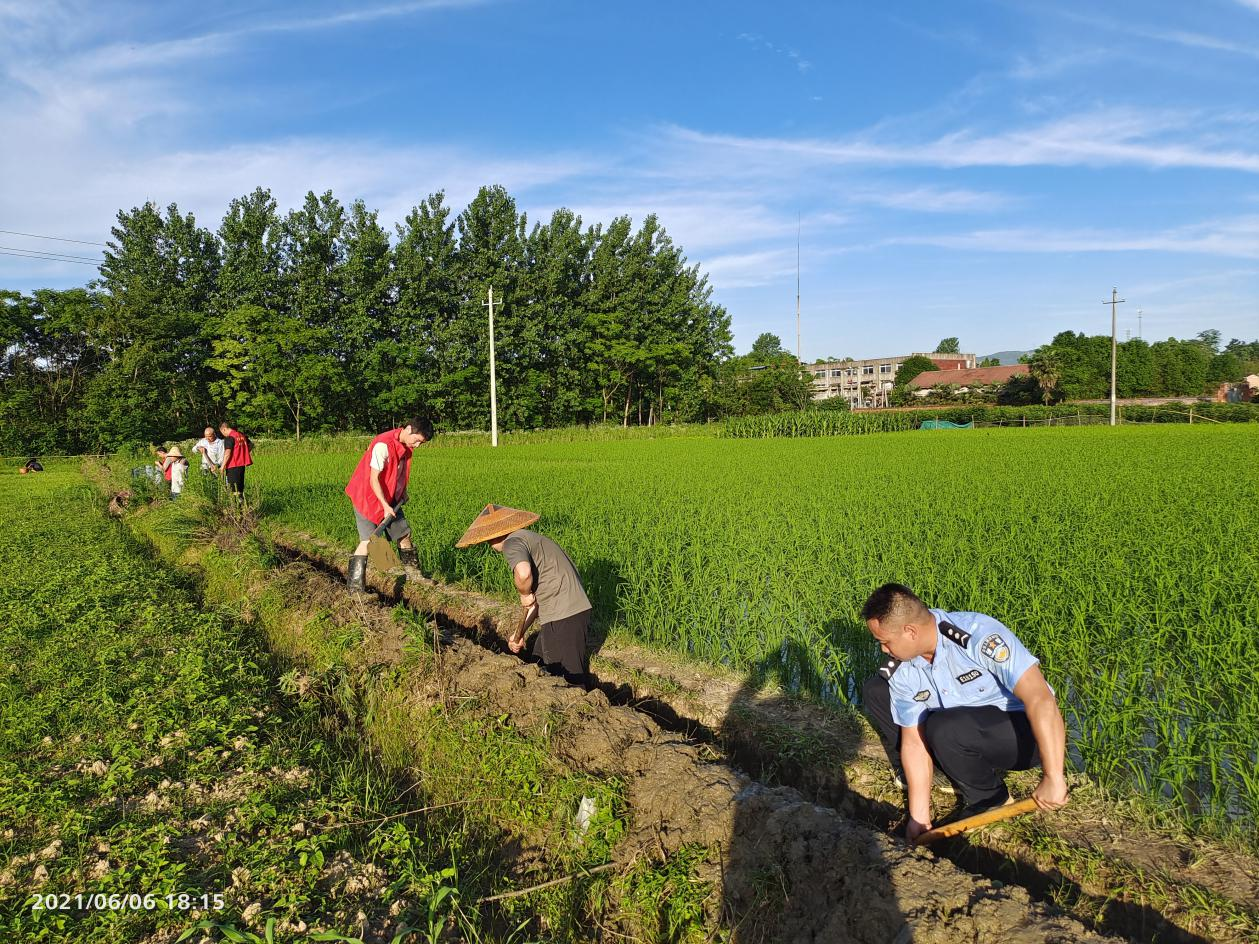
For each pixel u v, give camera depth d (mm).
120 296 38438
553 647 5449
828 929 2908
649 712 5258
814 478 15312
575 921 3357
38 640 6348
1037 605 5668
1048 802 3172
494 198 47281
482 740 4445
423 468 20172
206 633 6539
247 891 3268
